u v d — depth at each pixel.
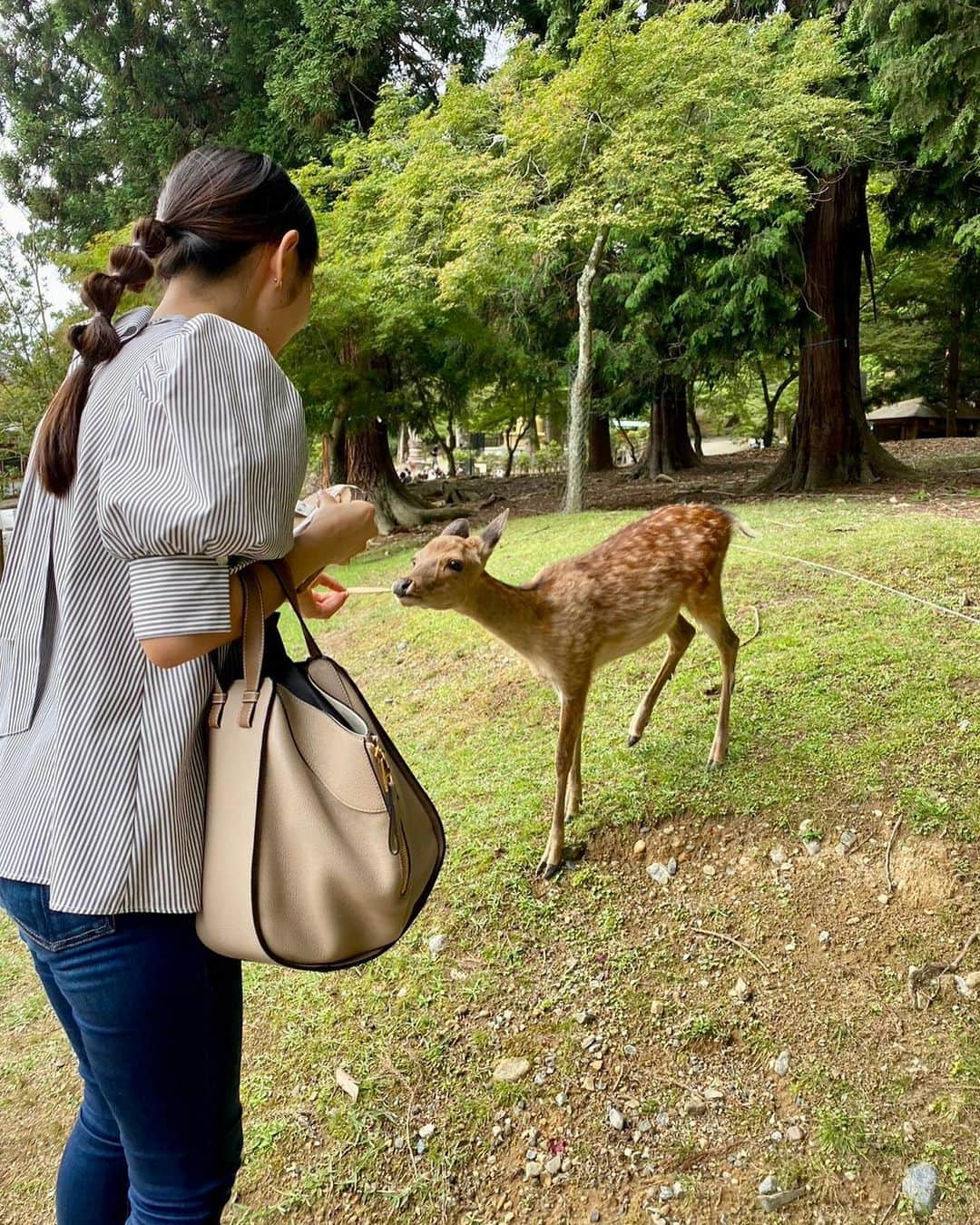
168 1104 1.26
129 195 14.91
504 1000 2.58
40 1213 2.21
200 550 1.07
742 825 3.01
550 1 11.12
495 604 2.86
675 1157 2.13
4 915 3.83
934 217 9.86
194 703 1.21
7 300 12.09
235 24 13.95
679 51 7.65
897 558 5.04
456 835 3.25
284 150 13.86
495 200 8.34
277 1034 2.60
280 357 10.27
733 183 8.09
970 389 22.38
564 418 17.27
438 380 13.97
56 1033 2.91
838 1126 2.12
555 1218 2.04
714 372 11.72
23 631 1.24
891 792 2.96
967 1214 1.91
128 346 1.24
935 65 7.00
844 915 2.66
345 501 1.56
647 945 2.70
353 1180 2.14
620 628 3.08
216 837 1.23
